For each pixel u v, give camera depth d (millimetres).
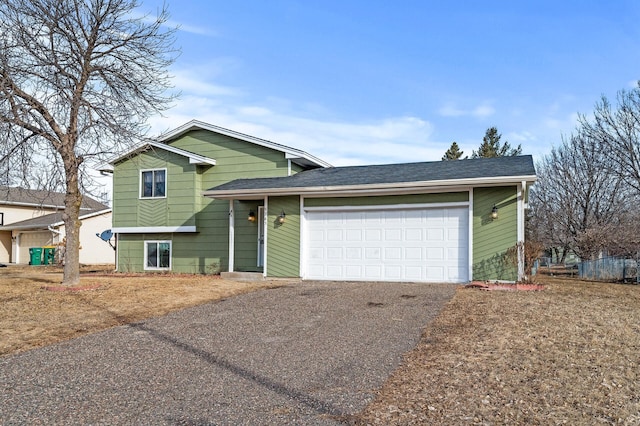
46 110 11711
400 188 13141
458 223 13102
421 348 6324
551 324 7652
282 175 16953
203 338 7145
